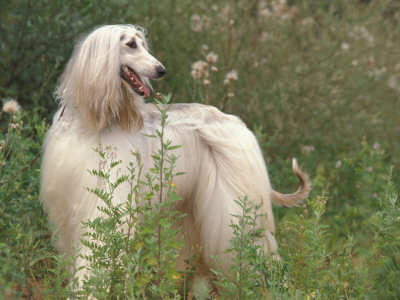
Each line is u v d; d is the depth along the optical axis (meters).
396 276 4.66
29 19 8.35
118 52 4.89
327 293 4.72
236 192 5.47
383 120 11.23
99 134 4.93
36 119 6.11
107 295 4.23
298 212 7.38
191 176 5.50
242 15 10.91
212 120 5.63
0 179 5.33
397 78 11.75
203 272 5.86
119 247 4.45
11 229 4.94
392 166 5.85
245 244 4.62
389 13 12.66
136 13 9.45
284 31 11.51
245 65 10.48
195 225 5.74
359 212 7.63
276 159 9.41
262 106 9.87
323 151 10.27
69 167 4.86
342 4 12.19
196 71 7.72
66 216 5.00
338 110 10.62
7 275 4.52
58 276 4.27
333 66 10.87
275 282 4.90
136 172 4.97
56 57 8.29
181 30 10.32
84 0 8.82
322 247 5.28
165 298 4.30
